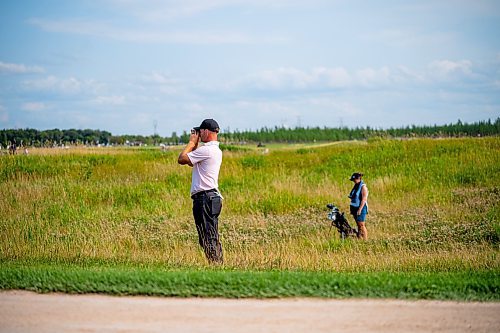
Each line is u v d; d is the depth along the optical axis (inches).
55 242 736.3
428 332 322.3
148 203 1133.7
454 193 1207.6
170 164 1560.0
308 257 626.8
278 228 918.4
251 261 587.8
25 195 1165.1
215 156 555.5
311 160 1668.3
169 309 362.3
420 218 987.3
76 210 1047.0
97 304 373.1
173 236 820.6
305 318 344.5
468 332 322.3
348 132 7017.7
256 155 1765.5
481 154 1600.6
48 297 390.3
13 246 694.5
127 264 569.9
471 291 398.9
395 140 1911.9
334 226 909.8
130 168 1521.9
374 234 876.0
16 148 1831.9
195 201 561.3
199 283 407.2
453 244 768.3
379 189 1286.9
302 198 1159.6
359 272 527.2
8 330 321.4
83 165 1540.4
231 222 961.5
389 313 354.9
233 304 374.9
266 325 331.9
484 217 968.9
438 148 1726.1
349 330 323.9
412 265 586.2
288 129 7155.5
